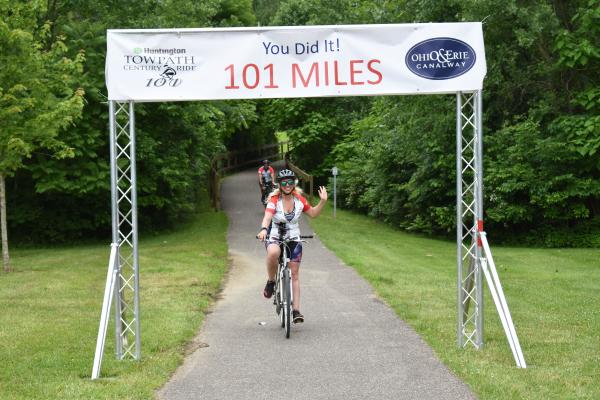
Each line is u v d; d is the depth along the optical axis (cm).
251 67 748
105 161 2028
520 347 699
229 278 1379
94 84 1933
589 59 1933
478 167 761
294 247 838
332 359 714
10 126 1429
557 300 1082
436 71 759
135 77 736
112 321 932
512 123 2159
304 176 3044
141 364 701
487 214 2092
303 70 752
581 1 1991
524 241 2188
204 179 3259
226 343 798
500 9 1856
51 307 1051
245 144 4494
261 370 679
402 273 1365
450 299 1055
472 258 791
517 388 587
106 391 601
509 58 2064
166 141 2242
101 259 1700
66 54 1933
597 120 1891
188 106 2198
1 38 1414
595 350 738
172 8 2209
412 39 757
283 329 868
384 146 2456
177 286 1230
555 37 1931
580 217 2084
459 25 758
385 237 2172
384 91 758
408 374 654
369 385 622
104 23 2062
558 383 605
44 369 679
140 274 1388
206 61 745
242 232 2178
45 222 2206
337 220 2562
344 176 3030
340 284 1221
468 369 656
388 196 2514
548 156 1964
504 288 1214
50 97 1530
